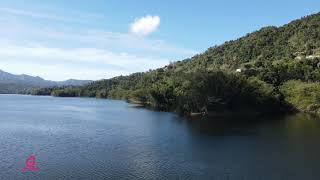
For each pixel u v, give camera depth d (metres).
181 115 157.25
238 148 82.38
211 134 101.00
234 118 144.62
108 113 169.25
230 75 167.62
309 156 74.50
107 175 60.69
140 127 115.94
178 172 62.69
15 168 64.44
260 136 97.81
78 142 88.19
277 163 68.94
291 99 178.38
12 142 87.62
